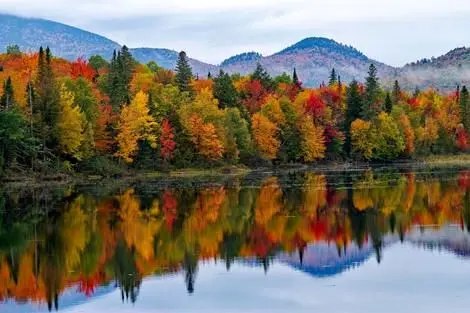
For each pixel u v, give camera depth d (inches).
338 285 1300.4
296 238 1809.8
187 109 4820.4
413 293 1229.7
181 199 2792.8
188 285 1331.2
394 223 2030.0
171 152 4559.5
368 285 1294.3
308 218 2166.6
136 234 1929.1
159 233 1935.3
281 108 5531.5
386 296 1214.9
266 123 5241.1
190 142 4746.6
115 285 1352.1
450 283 1294.3
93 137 4148.6
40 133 3843.5
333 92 6840.6
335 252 1612.9
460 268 1416.1
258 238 1822.1
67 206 2598.4
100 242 1814.7
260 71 7150.6
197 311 1161.4
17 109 3690.9
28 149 3732.8
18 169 3703.3
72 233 1964.8
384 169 4936.0
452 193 2819.9
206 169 4714.6
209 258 1578.5
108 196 2952.8
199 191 3144.7
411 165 5600.4
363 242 1729.8
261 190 3139.8
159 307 1191.6
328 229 1946.4
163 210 2434.8
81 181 3818.9
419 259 1513.3
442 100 7736.2
